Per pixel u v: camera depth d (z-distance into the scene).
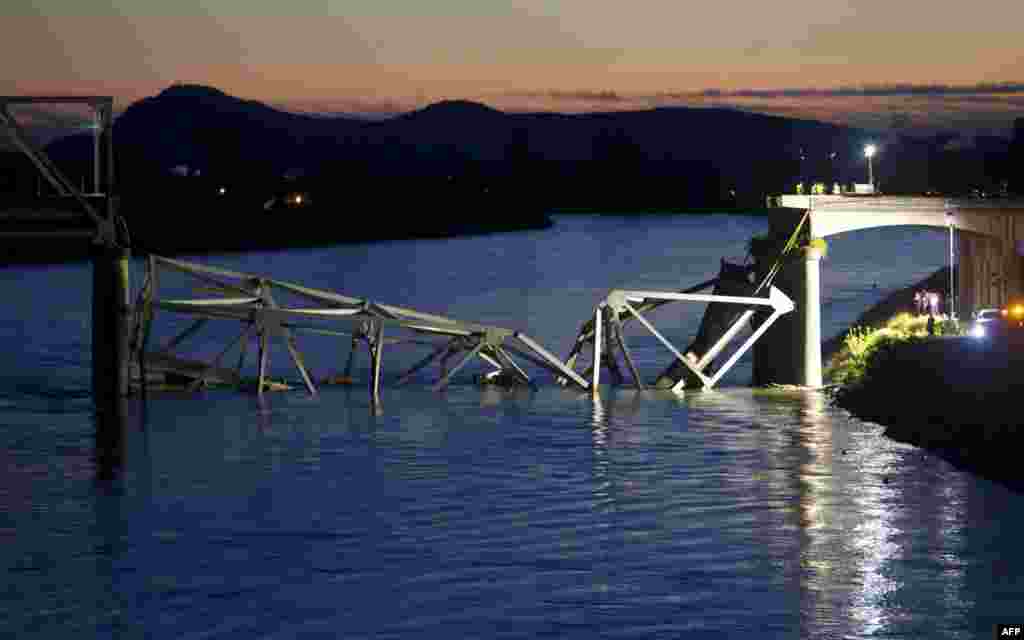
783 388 95.06
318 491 61.09
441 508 57.38
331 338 129.75
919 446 70.62
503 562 48.56
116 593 45.38
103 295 90.69
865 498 57.91
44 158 92.31
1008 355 82.69
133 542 52.06
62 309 161.75
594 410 85.12
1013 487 59.59
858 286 196.75
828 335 133.38
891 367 85.94
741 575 46.59
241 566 48.50
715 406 86.44
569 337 133.50
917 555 48.69
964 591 44.44
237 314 93.50
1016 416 66.56
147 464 67.44
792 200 96.38
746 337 127.50
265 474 64.94
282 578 46.88
